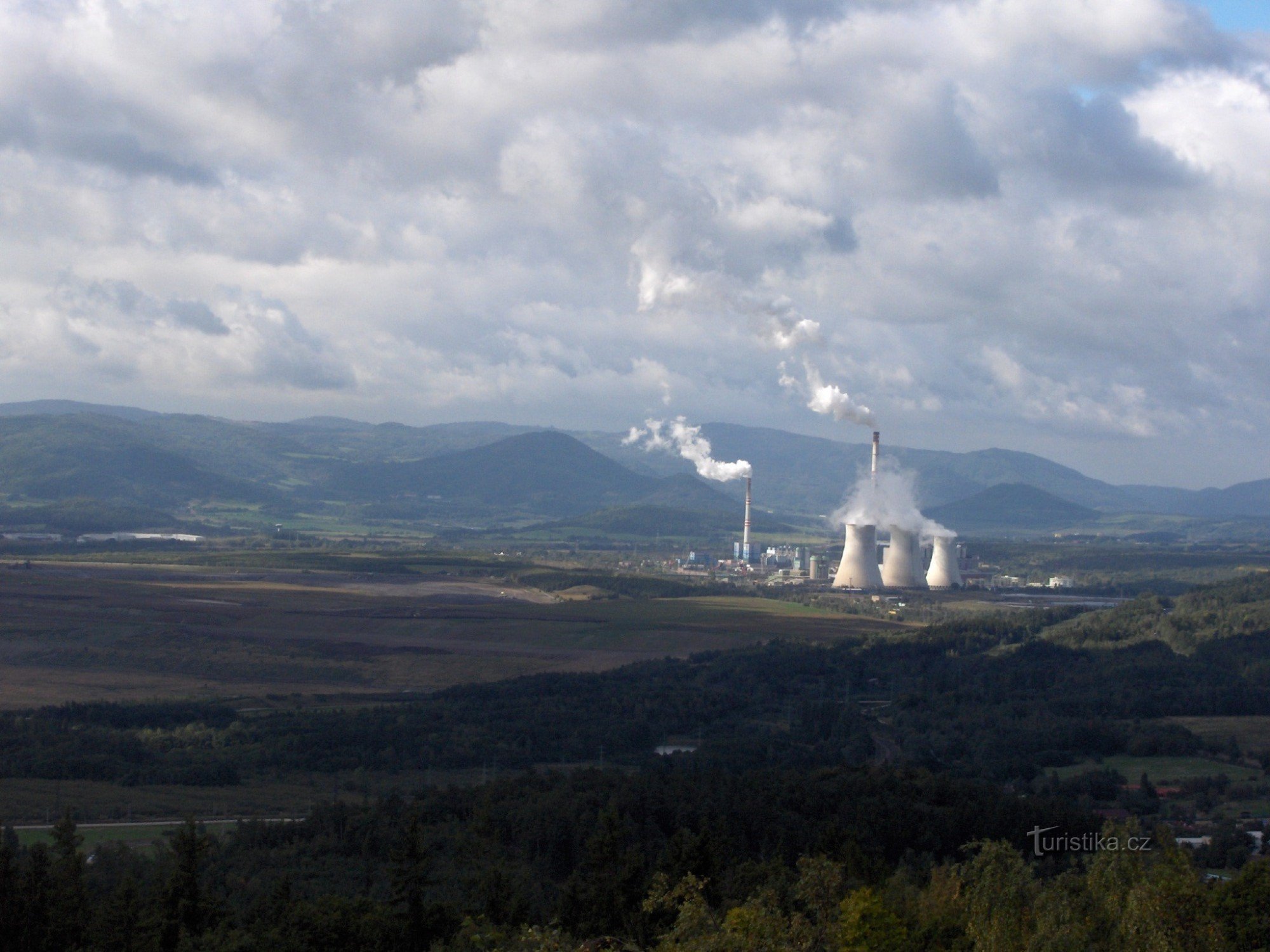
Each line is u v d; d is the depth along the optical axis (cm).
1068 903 6850
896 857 11581
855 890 7250
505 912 9306
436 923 9131
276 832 12112
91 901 9394
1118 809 13700
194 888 9131
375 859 11456
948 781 13075
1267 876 7762
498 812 11950
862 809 11931
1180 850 7956
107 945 8662
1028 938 6581
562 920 9350
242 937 8638
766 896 7606
